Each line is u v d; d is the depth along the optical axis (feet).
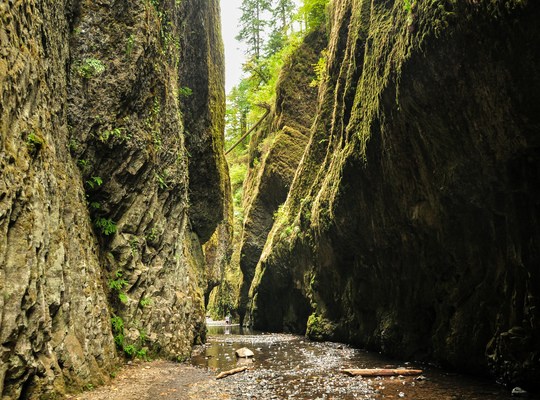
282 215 105.29
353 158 54.39
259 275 111.14
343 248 64.39
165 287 50.75
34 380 23.27
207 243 109.60
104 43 42.11
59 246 27.89
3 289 20.84
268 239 114.21
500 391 31.22
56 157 32.17
